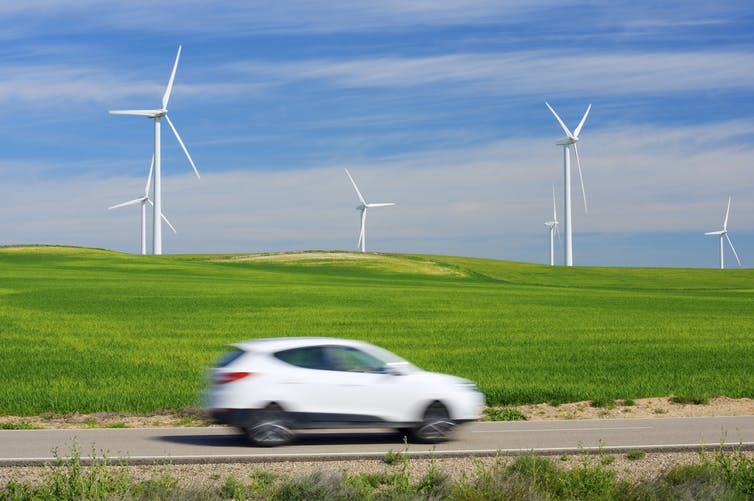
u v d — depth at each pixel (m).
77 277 82.81
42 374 29.78
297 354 17.14
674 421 21.48
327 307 58.62
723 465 13.24
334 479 12.64
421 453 16.05
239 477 14.04
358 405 17.06
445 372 30.59
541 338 42.47
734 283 110.25
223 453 16.12
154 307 56.88
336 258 121.44
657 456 16.17
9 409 22.69
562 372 30.94
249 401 16.67
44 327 45.31
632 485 12.67
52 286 71.56
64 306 56.69
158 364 32.41
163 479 12.60
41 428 20.28
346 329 45.50
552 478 12.94
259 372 16.78
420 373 17.72
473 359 34.22
